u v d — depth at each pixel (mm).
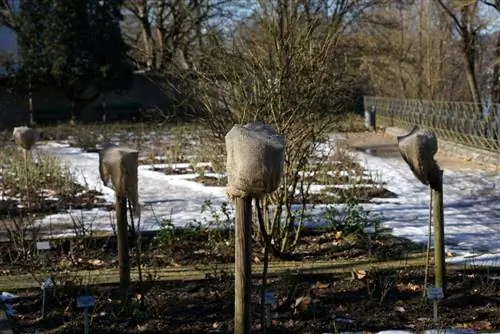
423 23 27203
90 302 4473
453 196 10602
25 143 11281
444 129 18594
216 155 7926
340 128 13406
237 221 3732
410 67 28562
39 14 27391
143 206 9922
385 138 21281
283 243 6598
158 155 16266
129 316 4891
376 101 27156
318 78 6676
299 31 7395
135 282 5684
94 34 27609
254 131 3695
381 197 10344
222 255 6645
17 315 4969
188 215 9086
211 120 7023
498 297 5191
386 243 7164
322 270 5953
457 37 25719
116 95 30703
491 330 4582
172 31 28375
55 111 29047
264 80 6609
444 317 4793
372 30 27188
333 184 10961
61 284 5379
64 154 17547
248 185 3611
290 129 6594
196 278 5766
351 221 7391
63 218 8898
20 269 6230
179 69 9453
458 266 6055
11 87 27906
